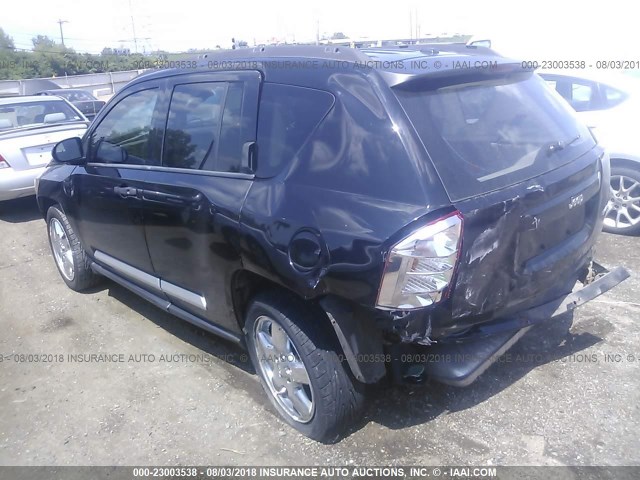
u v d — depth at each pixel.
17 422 3.34
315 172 2.71
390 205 2.44
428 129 2.55
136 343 4.15
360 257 2.42
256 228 2.82
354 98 2.67
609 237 5.59
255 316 3.08
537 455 2.78
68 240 4.88
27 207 8.41
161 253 3.64
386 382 3.29
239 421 3.21
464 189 2.47
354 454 2.88
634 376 3.32
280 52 3.19
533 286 2.79
